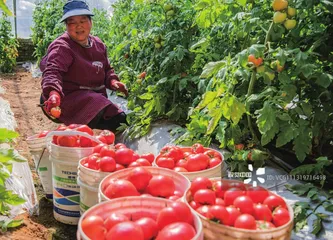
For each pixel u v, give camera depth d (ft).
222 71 8.98
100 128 13.92
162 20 14.82
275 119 8.32
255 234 5.30
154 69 14.69
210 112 8.83
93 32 30.01
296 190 8.11
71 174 8.62
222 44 11.97
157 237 5.11
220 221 5.56
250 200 5.91
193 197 6.39
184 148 8.67
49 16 36.17
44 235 8.29
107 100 13.16
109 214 5.66
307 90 9.15
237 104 8.61
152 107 13.24
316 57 9.14
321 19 8.93
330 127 9.46
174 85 13.84
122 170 7.04
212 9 10.57
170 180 6.68
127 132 13.71
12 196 6.86
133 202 5.81
